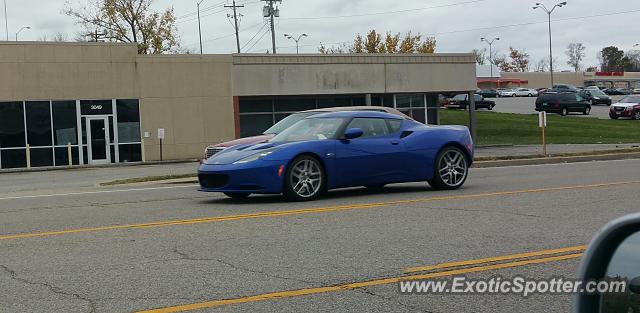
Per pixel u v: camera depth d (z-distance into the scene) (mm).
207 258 6906
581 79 126250
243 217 9453
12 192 16125
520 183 13688
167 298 5539
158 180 16766
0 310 5289
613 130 40375
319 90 32469
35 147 29266
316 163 11203
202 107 31406
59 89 29547
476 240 7613
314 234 8078
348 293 5648
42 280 6156
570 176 15148
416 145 12172
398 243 7504
